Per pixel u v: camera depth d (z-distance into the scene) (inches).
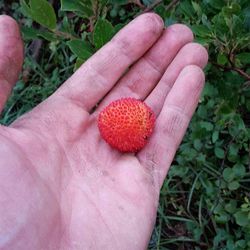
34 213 5.1
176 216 8.4
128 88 6.8
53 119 6.1
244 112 8.0
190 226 8.2
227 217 7.9
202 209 8.2
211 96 7.7
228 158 7.9
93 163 6.1
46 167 5.6
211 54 7.1
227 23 6.3
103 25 6.5
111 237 5.5
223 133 8.2
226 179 7.9
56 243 5.3
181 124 6.3
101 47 6.6
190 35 6.7
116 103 6.2
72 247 5.3
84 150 6.1
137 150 6.2
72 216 5.5
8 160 5.3
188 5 7.2
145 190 5.9
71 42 6.7
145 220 5.7
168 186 8.4
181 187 8.5
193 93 6.4
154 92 6.8
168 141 6.3
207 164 8.2
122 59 6.7
